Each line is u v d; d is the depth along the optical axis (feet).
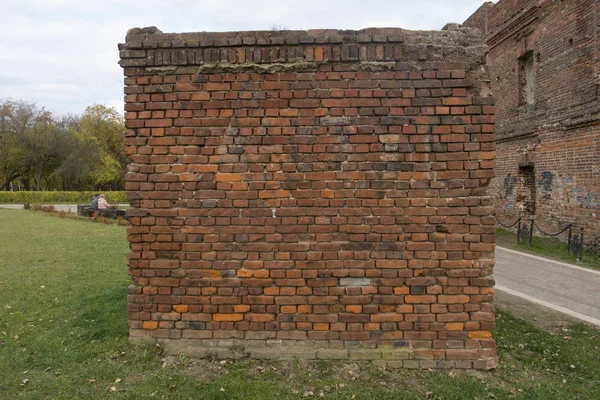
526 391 10.90
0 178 153.89
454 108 11.77
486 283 11.85
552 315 17.78
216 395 10.43
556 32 38.32
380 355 11.98
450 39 11.96
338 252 11.98
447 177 11.80
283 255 12.03
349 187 11.89
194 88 12.02
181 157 12.07
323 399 10.37
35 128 143.54
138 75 12.09
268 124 11.93
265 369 11.61
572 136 36.40
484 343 11.93
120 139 167.32
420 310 11.94
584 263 30.30
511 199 47.37
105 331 14.20
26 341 13.79
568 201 37.04
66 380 11.25
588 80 34.09
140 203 12.23
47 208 78.18
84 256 29.81
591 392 11.03
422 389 10.96
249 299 12.12
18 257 29.45
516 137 45.78
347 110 11.84
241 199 12.03
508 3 46.55
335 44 11.84
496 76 50.67
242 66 11.85
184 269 12.23
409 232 11.90
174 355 12.15
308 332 12.08
